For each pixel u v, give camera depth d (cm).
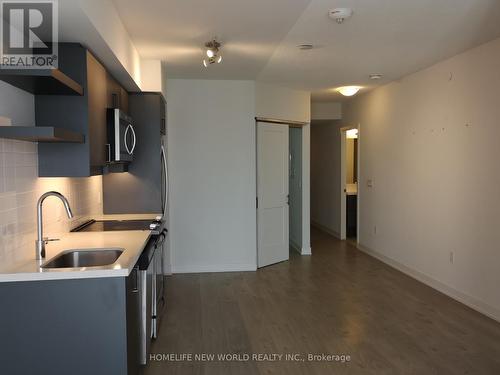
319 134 898
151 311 328
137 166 441
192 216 556
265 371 296
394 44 386
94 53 279
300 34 353
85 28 230
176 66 468
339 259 635
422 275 508
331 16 296
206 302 441
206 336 356
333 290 481
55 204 301
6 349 209
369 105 651
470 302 418
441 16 314
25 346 209
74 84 242
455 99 432
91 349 212
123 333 214
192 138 551
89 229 340
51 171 268
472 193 410
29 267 219
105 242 284
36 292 209
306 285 501
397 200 566
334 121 805
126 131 353
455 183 436
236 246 567
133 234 316
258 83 565
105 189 439
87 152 265
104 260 267
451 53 421
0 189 219
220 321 389
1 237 220
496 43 372
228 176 560
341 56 428
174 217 553
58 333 211
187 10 293
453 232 443
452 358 313
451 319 388
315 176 932
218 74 515
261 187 584
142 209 443
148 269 296
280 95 600
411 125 523
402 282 510
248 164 563
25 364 210
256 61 447
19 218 243
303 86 598
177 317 399
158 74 438
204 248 561
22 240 247
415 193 518
